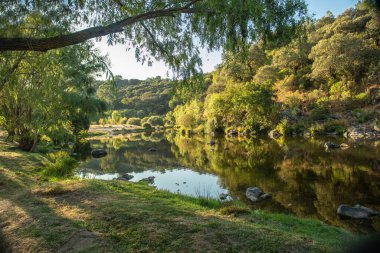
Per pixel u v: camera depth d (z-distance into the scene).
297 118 39.19
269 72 56.38
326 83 47.34
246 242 4.58
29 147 20.92
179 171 19.28
